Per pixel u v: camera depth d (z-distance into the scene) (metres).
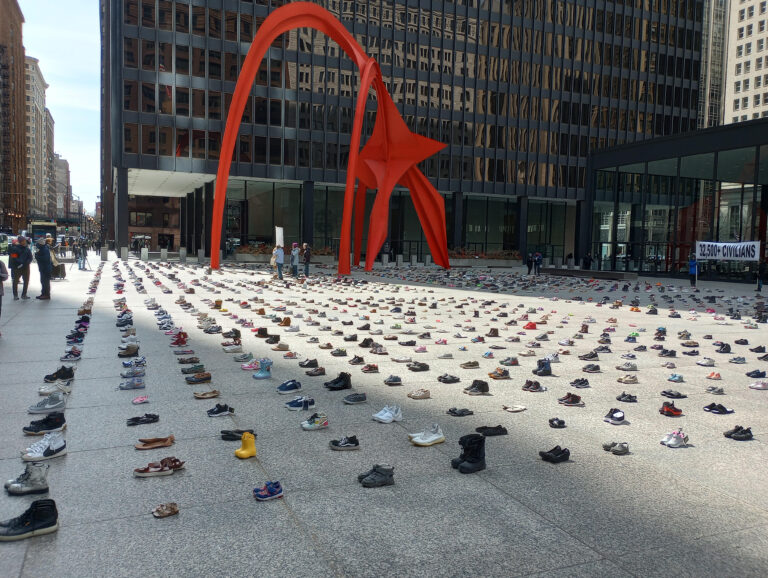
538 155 65.38
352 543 3.67
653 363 9.79
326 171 55.62
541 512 4.17
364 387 7.67
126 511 4.05
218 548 3.57
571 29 66.38
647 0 70.44
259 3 52.12
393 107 35.47
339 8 56.09
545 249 69.56
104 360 8.89
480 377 8.41
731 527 3.98
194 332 11.72
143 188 66.69
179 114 49.81
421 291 23.58
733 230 36.69
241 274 31.73
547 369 8.63
